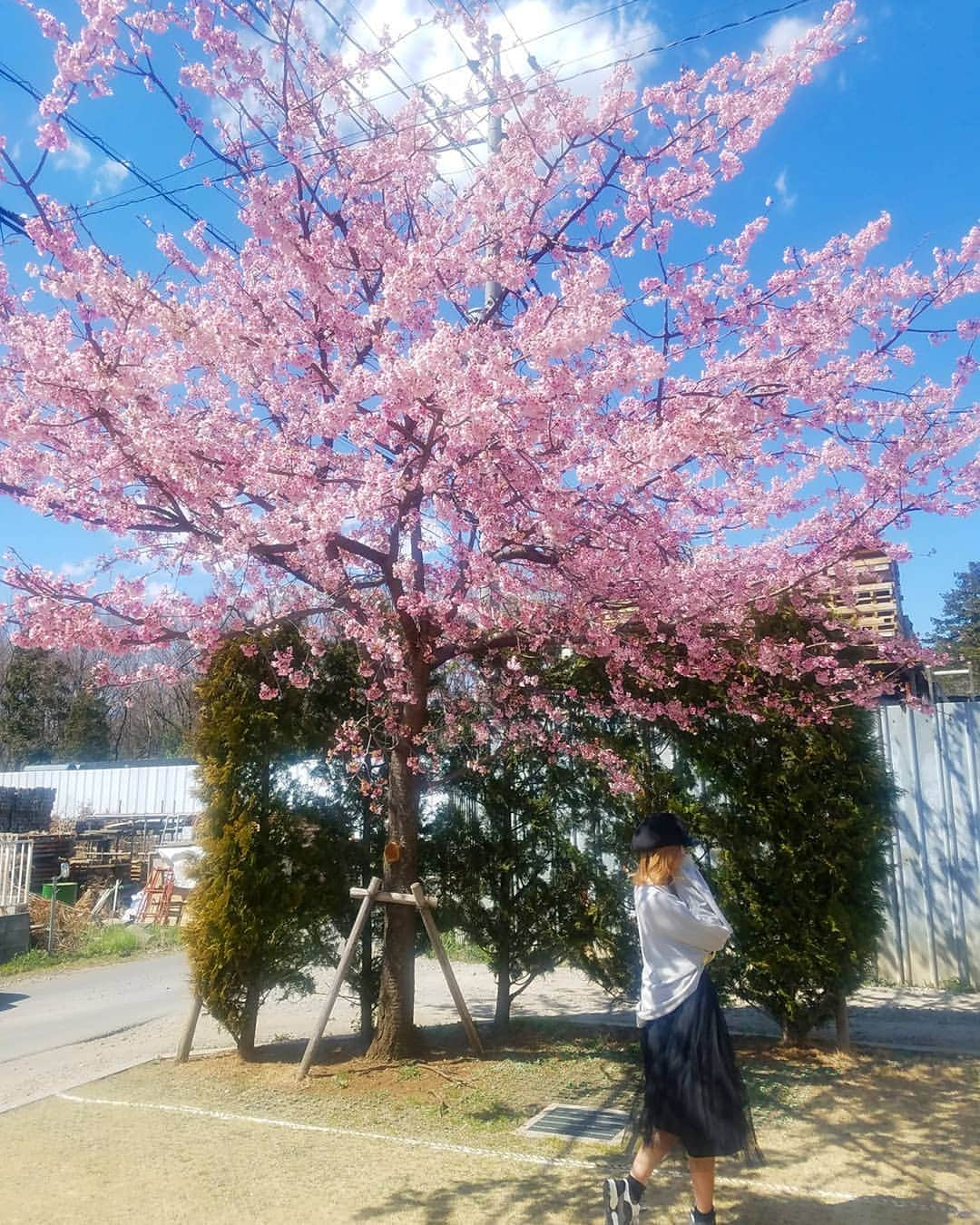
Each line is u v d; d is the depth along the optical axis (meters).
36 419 5.05
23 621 5.57
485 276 5.80
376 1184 4.26
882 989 8.58
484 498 5.72
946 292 5.83
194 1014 6.77
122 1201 4.11
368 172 6.33
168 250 6.36
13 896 13.02
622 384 4.95
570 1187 4.18
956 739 8.86
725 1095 3.57
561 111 5.94
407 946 6.49
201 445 5.30
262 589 6.53
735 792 6.50
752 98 5.77
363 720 6.90
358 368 5.41
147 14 5.18
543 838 7.17
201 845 6.77
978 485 6.21
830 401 5.84
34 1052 7.52
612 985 6.95
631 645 6.44
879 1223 3.73
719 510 6.67
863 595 9.10
